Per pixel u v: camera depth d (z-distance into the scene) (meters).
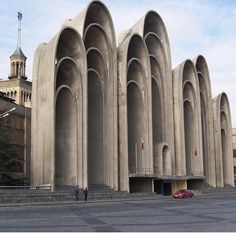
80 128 44.94
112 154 49.34
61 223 17.14
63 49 46.88
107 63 51.84
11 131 48.34
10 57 99.00
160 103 62.81
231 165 80.19
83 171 44.22
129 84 56.62
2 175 41.28
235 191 69.81
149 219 19.25
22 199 32.16
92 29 50.97
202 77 74.12
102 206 30.39
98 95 50.34
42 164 42.72
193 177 60.81
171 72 64.75
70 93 45.56
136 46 57.72
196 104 69.12
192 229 14.81
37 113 44.81
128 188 49.53
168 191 57.56
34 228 15.06
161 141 61.84
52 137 41.25
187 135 68.69
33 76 45.69
